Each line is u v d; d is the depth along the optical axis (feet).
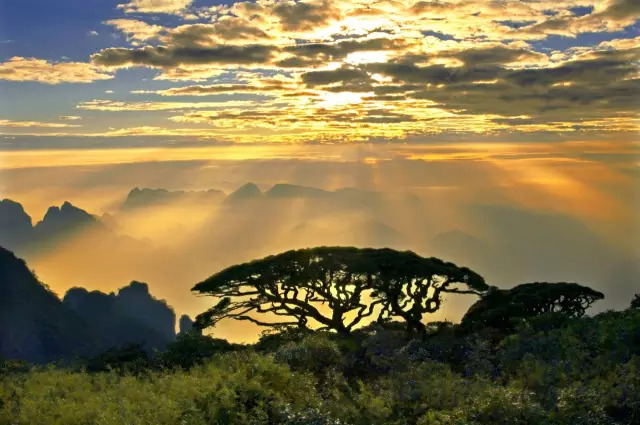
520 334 63.05
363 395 43.34
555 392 41.91
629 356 51.93
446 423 38.22
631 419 39.40
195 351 88.74
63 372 62.49
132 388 50.06
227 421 40.50
